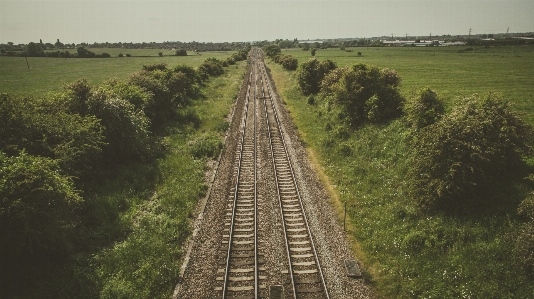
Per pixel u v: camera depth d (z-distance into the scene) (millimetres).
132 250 13422
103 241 14219
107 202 16641
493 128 15617
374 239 14359
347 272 12516
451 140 15164
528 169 16219
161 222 15531
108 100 21109
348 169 20938
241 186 19359
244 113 35812
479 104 16922
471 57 91750
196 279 12188
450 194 14734
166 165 21766
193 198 17859
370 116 26250
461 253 12711
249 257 13406
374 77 28297
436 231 14008
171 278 12094
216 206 17156
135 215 16297
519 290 10891
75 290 11461
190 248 13859
